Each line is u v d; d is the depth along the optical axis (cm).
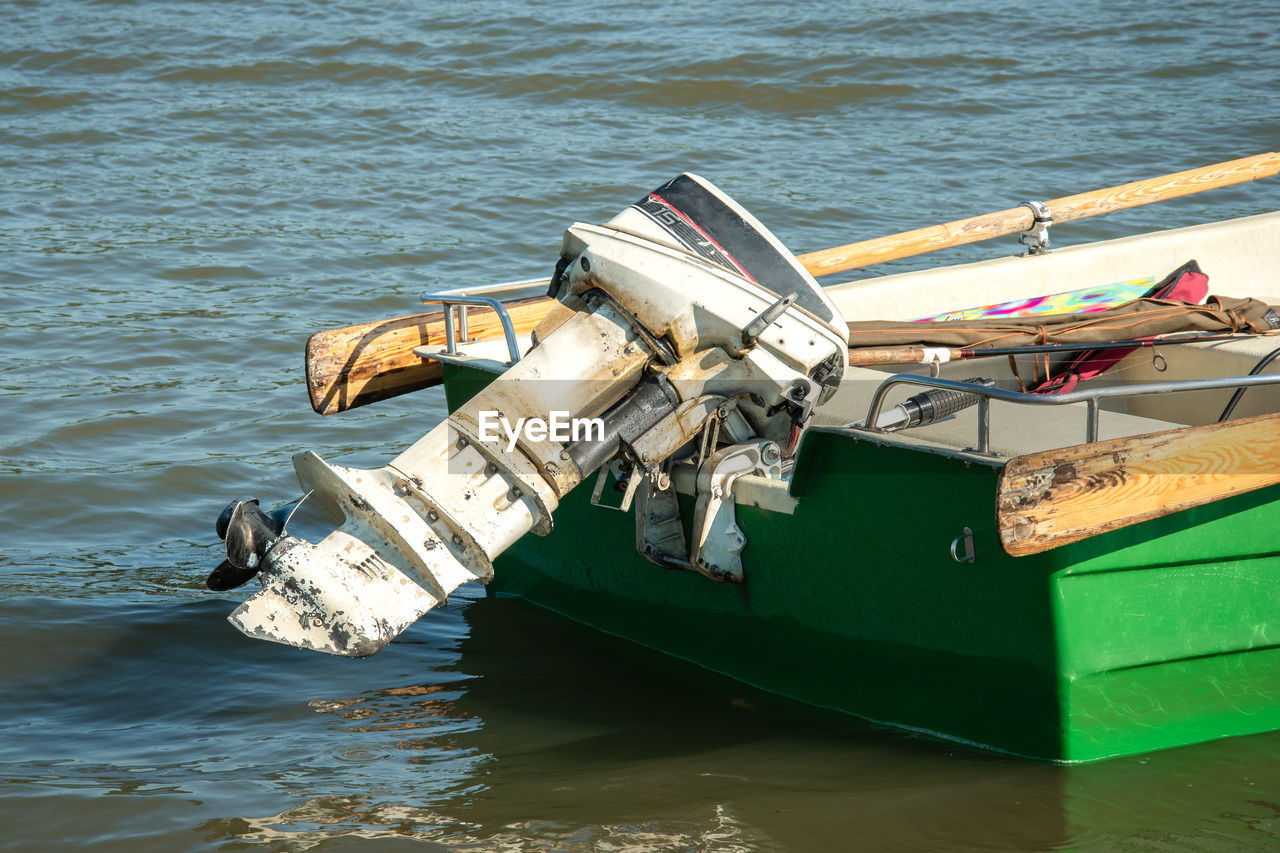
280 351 1005
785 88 1855
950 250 1248
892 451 448
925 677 471
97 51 2056
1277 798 430
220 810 431
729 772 455
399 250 1252
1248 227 763
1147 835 408
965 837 408
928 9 2284
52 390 908
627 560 565
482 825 421
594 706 514
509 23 2205
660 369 470
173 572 656
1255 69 1934
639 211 479
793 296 457
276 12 2334
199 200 1416
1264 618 466
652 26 2178
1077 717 443
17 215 1352
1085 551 422
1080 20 2222
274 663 559
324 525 716
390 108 1808
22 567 650
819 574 488
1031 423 482
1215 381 414
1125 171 1486
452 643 580
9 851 404
